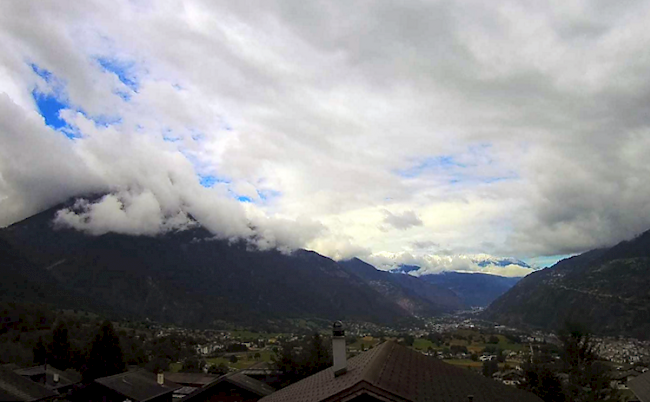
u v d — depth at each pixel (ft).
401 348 76.07
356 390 47.11
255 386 122.93
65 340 237.86
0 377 90.68
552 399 142.00
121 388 135.74
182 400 116.26
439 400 50.90
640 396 97.71
